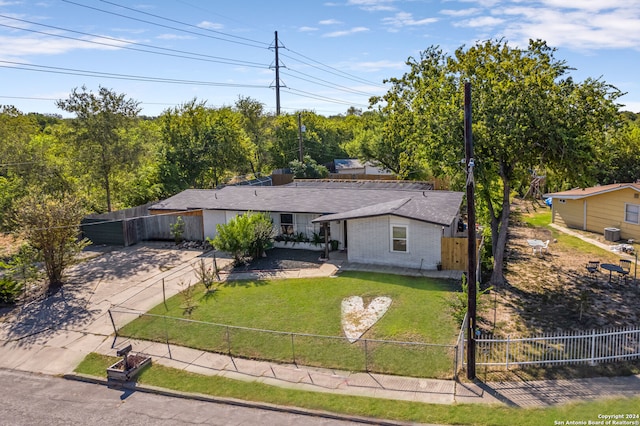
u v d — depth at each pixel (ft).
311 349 51.29
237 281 74.28
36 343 56.54
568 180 72.69
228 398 43.04
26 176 111.04
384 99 126.41
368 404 40.96
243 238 81.15
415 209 80.02
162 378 47.19
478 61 71.26
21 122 168.66
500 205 90.12
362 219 79.92
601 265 73.31
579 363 46.91
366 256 80.69
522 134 63.57
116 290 73.15
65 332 59.16
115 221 101.45
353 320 57.72
